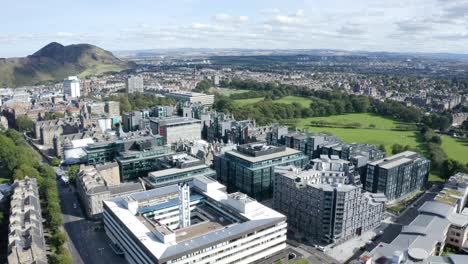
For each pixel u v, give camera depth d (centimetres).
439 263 18338
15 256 19988
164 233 19588
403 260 18462
